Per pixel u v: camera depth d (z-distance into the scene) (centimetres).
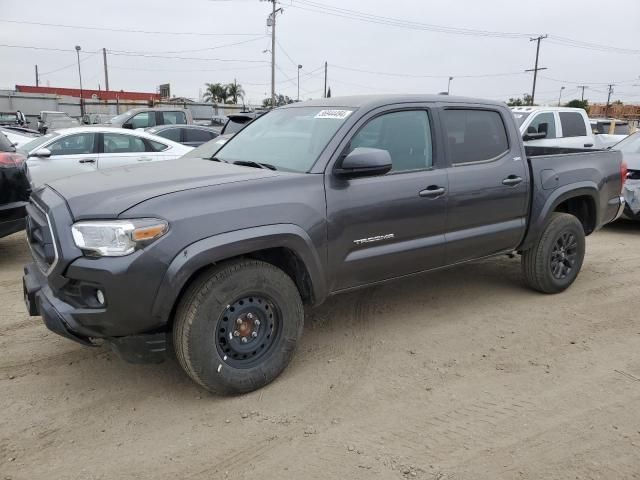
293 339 369
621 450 301
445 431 318
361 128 400
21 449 299
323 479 277
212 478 278
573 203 575
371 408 342
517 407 344
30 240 367
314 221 363
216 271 332
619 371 394
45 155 888
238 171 376
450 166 445
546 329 468
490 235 478
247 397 354
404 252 420
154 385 369
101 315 307
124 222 302
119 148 973
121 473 281
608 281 605
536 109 1170
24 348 420
